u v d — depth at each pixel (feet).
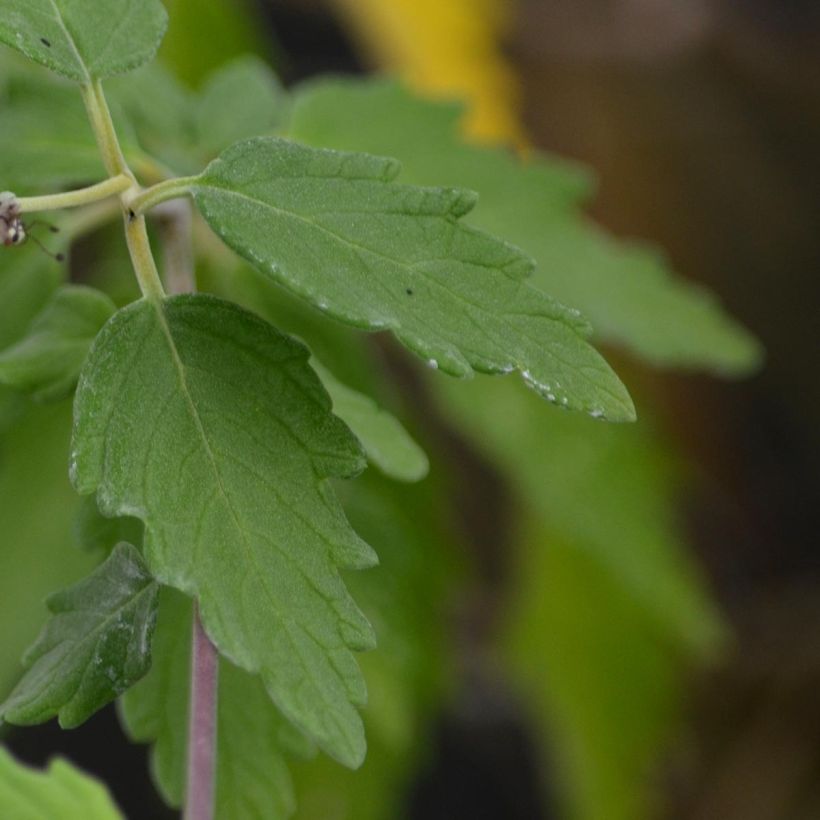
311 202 1.38
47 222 1.59
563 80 2.89
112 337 1.37
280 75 2.93
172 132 1.70
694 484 3.25
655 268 1.74
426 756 2.51
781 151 3.21
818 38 3.17
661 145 3.02
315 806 2.14
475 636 3.01
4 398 1.58
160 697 1.48
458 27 2.68
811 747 3.55
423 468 1.48
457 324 1.37
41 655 1.40
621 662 2.67
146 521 1.35
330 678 1.35
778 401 3.36
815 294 3.31
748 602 3.52
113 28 1.43
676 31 3.03
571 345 1.37
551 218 1.72
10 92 1.59
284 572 1.36
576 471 2.00
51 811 1.49
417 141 1.70
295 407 1.38
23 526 1.70
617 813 2.70
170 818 2.88
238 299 1.66
